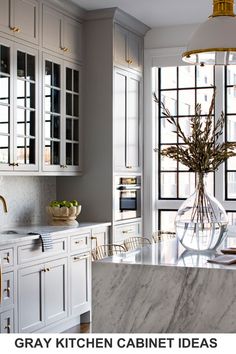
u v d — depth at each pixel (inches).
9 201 220.4
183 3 233.5
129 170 259.8
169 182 277.7
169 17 254.1
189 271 121.5
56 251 203.9
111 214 243.9
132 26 259.3
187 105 274.5
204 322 120.6
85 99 248.2
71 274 213.9
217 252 142.7
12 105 196.5
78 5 235.3
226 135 266.5
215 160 138.9
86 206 248.4
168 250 146.6
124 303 127.2
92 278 129.7
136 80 267.6
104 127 244.8
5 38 193.2
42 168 214.8
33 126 210.1
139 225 271.3
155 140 278.7
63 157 229.8
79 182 249.4
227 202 263.9
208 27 139.9
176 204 274.8
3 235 189.5
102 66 245.0
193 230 138.9
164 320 124.0
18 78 200.1
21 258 183.9
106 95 244.2
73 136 240.2
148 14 249.3
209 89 270.1
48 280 199.2
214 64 153.2
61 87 228.5
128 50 258.8
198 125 141.5
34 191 236.8
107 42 244.1
